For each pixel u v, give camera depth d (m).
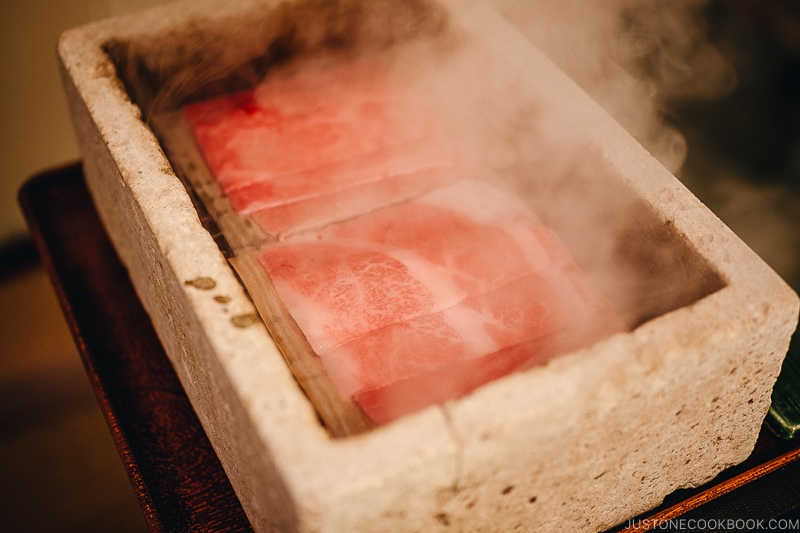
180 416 0.60
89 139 0.62
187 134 0.66
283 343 0.55
